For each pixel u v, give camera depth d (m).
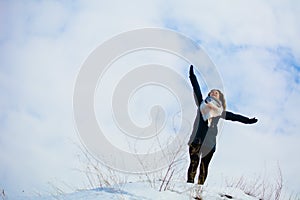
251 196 5.95
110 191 5.47
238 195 5.76
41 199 5.25
